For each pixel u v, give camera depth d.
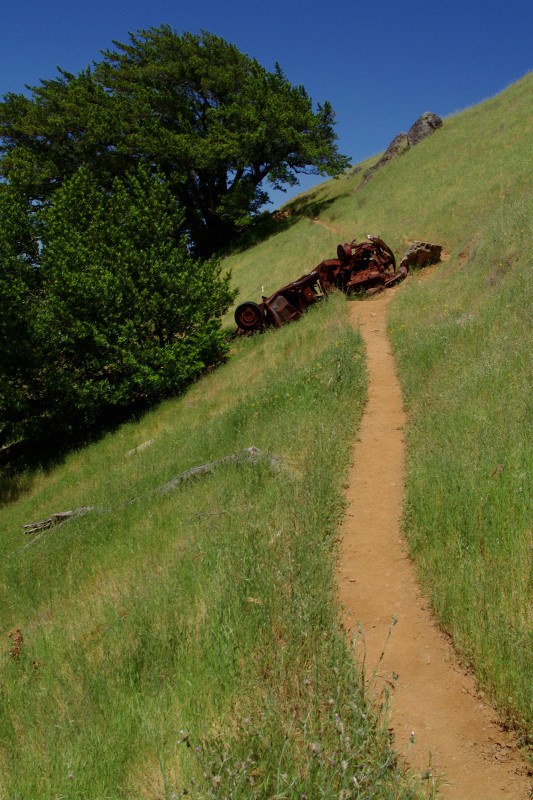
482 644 3.45
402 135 39.84
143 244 19.59
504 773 2.74
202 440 10.52
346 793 2.28
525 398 6.66
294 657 3.53
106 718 3.40
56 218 20.50
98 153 41.25
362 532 5.60
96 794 2.78
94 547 7.41
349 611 4.32
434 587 4.25
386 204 29.31
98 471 13.14
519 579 3.84
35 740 3.40
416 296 15.09
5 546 9.72
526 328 9.16
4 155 40.88
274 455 7.78
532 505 4.60
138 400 18.86
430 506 5.24
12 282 18.34
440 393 8.32
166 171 44.09
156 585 4.97
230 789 2.43
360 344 12.93
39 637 4.94
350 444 7.90
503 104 32.81
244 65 46.03
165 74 44.41
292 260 29.11
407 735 3.04
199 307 19.02
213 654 3.70
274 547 5.00
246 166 45.06
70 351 17.89
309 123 43.00
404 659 3.70
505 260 13.46
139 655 3.97
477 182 23.45
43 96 42.22
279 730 2.84
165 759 2.93
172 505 7.71
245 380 15.01
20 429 17.16
